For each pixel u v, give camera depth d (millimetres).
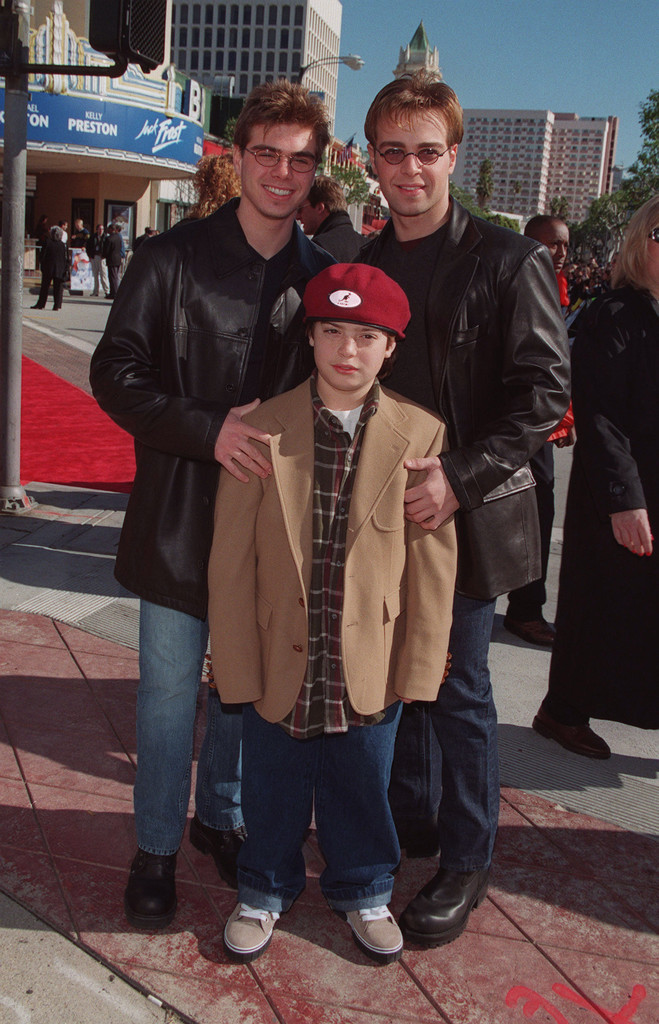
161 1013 1964
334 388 1947
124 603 4141
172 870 2283
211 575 2016
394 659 2105
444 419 2111
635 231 2805
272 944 2203
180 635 2158
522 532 2145
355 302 1831
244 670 2027
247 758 2145
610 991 2113
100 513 5473
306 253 2219
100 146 24078
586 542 2961
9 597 4113
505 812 2809
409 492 1935
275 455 1953
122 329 2051
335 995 2047
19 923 2189
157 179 30812
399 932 2170
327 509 1980
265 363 2154
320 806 2188
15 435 5293
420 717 2445
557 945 2252
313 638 2021
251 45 122938
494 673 3809
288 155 2002
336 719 2020
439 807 2312
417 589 2016
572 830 2734
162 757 2189
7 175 4902
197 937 2203
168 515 2107
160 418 1969
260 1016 1970
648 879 2527
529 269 2037
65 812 2617
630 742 3355
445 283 2062
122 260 21766
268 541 1993
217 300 2092
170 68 25234
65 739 2992
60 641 3709
